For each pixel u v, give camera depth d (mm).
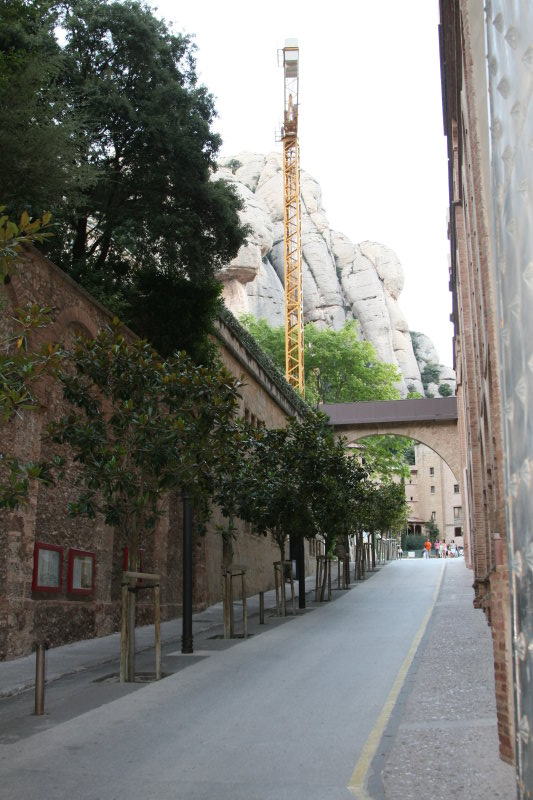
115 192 25250
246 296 99625
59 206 19562
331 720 8555
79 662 14219
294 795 6004
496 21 4805
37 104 18203
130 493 12781
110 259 26609
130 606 12219
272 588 34531
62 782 6621
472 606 22156
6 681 12211
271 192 125000
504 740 6656
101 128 23828
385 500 44438
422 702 9320
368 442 60594
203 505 16641
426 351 156125
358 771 6562
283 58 91000
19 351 8406
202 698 10172
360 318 124250
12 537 14688
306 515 22578
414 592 28484
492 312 9438
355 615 21047
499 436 9172
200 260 25062
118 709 9703
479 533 22062
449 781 6172
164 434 13070
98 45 24469
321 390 71125
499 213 4777
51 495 16984
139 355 13641
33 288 15930
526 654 4012
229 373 14664
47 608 16141
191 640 15195
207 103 26031
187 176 24531
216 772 6738
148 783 6492
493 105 4930
